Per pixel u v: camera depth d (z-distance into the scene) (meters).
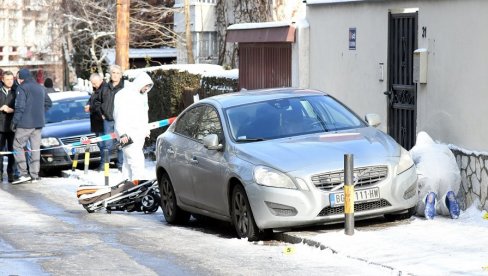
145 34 96.75
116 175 48.16
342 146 27.56
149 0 94.75
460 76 31.20
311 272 21.44
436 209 28.92
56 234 28.97
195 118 31.23
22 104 47.34
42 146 50.66
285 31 42.53
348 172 25.56
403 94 35.16
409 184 27.41
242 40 46.19
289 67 43.12
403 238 24.94
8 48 135.62
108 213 35.56
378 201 26.89
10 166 49.03
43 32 125.06
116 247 26.05
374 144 27.84
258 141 28.47
